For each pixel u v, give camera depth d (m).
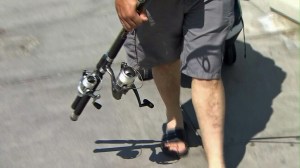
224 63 4.56
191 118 4.05
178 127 3.76
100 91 4.31
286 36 4.96
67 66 4.67
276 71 4.52
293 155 3.73
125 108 4.17
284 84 4.38
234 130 3.95
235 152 3.77
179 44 3.34
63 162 3.72
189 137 3.88
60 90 4.39
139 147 3.81
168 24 3.18
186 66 3.23
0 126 4.04
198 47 3.12
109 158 3.73
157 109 4.16
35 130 4.00
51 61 4.73
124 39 3.19
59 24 5.23
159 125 4.01
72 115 3.53
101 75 3.37
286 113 4.10
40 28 5.18
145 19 2.98
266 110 4.13
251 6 5.38
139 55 3.43
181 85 4.38
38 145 3.87
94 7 5.49
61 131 3.98
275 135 3.90
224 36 3.13
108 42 4.97
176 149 3.71
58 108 4.20
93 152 3.79
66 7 5.50
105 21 5.26
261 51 4.76
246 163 3.68
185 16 3.15
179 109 3.73
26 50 4.88
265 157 3.72
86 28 5.17
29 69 4.63
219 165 3.29
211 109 3.25
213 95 3.23
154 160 3.70
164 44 3.30
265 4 5.36
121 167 3.66
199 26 3.09
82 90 3.38
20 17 5.34
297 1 5.03
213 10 3.05
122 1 2.94
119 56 4.68
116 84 3.32
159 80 3.57
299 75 4.47
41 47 4.91
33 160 3.75
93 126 4.02
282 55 4.72
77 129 3.99
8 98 4.31
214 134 3.29
